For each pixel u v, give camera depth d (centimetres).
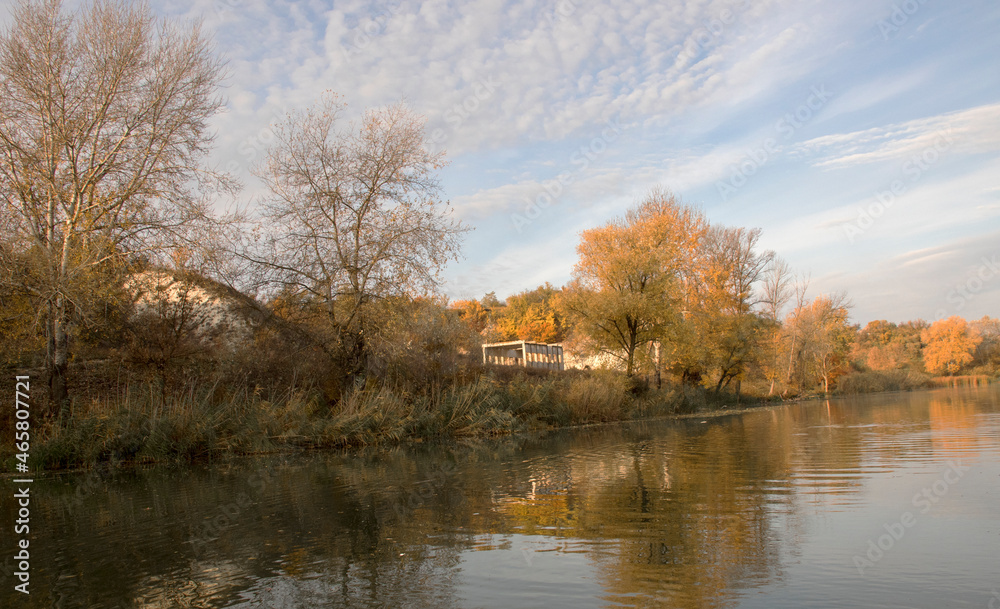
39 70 1792
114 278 1909
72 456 1606
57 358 1780
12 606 605
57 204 1861
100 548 809
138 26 1909
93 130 1880
